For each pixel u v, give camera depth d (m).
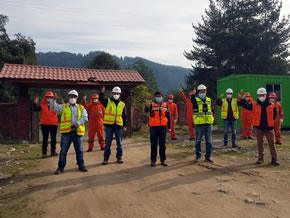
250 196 4.30
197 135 7.24
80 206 4.05
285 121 14.91
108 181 5.36
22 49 37.12
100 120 9.51
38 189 4.96
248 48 29.41
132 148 9.79
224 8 31.91
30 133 12.37
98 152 9.08
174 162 7.15
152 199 4.27
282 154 7.99
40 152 9.41
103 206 4.03
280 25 29.06
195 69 33.03
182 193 4.52
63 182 5.36
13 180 5.67
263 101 6.82
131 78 13.70
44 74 12.44
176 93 35.50
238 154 8.25
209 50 31.92
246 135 11.77
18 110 12.16
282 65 28.75
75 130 6.26
